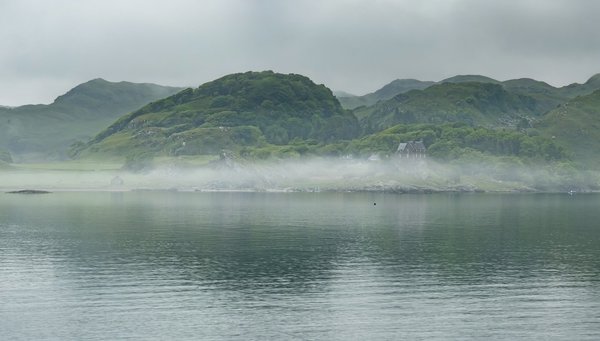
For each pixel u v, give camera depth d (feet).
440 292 291.58
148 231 523.29
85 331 232.32
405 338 227.61
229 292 290.15
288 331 234.17
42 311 257.34
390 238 480.64
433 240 468.75
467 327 239.50
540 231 533.96
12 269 343.67
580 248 427.33
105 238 475.31
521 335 231.30
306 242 454.81
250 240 465.06
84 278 319.06
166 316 251.19
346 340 224.53
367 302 273.33
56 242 451.94
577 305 270.05
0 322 242.37
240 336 228.02
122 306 265.34
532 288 300.20
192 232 516.32
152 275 327.67
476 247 431.84
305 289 296.71
